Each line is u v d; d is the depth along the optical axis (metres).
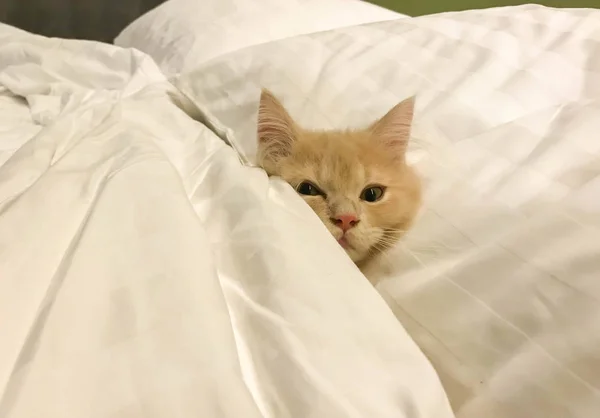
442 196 0.24
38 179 0.23
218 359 0.14
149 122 0.33
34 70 0.48
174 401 0.13
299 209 0.23
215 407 0.13
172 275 0.17
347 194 0.27
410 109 0.28
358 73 0.34
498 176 0.22
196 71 0.40
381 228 0.27
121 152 0.26
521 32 0.34
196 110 0.39
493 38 0.34
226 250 0.20
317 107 0.32
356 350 0.16
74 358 0.14
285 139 0.29
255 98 0.34
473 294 0.18
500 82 0.30
